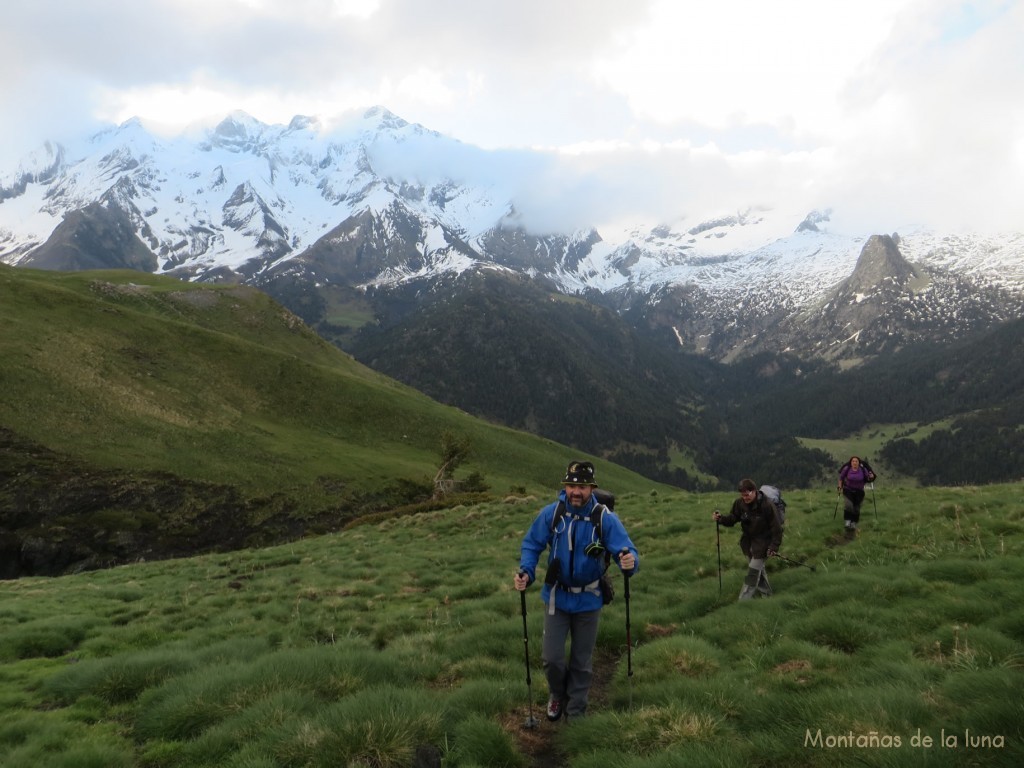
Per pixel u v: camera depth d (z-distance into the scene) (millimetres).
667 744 5828
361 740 6172
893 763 4617
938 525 15656
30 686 10672
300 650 9414
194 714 7734
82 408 74438
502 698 7578
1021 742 4629
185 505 66312
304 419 101438
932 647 7832
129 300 124562
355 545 29172
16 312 87688
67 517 58906
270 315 146875
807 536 16812
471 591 15727
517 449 124188
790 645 8289
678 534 20297
